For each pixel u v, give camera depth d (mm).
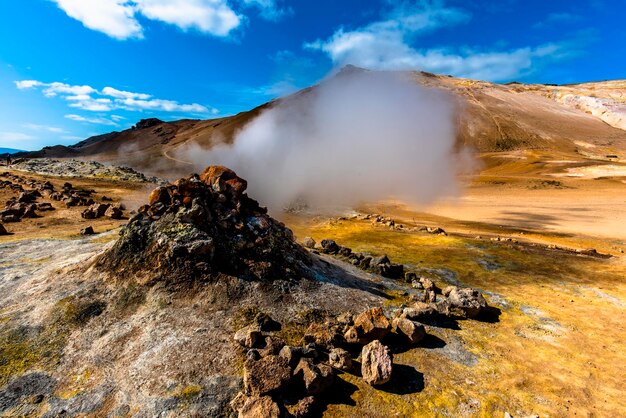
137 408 9133
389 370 10414
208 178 18328
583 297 18203
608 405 10383
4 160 69438
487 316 15828
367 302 15789
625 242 32531
